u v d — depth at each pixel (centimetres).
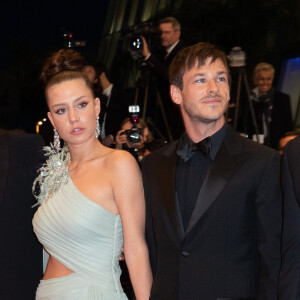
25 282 282
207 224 246
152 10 1133
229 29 849
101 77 614
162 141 450
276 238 242
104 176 268
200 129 261
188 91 258
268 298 236
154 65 587
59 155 285
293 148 238
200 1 903
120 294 275
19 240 281
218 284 243
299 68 739
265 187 244
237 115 590
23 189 285
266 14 811
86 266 267
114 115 612
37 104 902
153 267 271
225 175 250
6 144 285
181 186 260
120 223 271
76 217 264
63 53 278
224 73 258
